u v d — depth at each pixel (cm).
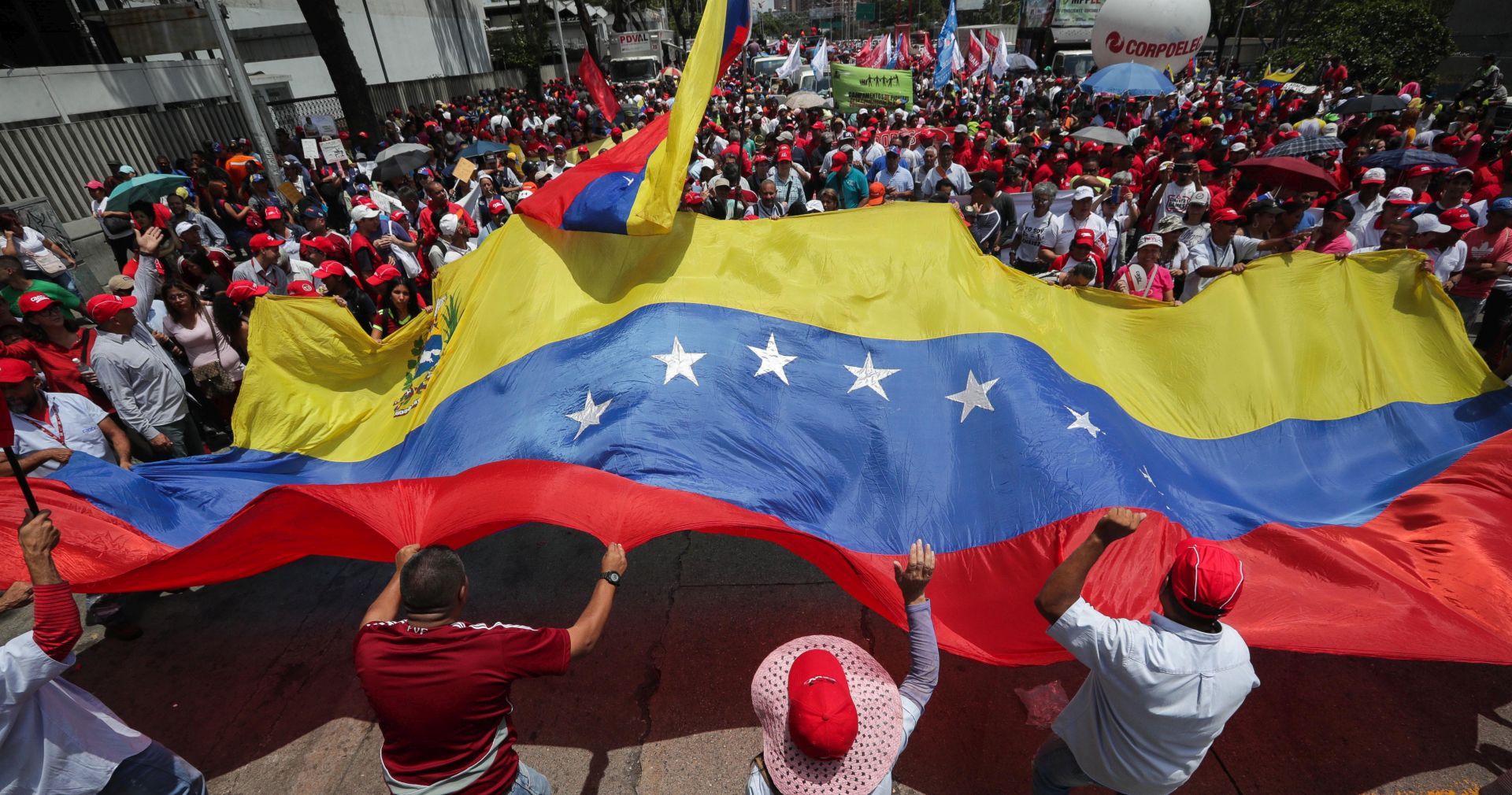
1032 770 290
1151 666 218
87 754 260
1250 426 427
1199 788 321
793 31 11944
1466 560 325
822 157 1327
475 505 308
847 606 427
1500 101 1631
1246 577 310
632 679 383
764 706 216
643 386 367
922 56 3334
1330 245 617
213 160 1488
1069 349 430
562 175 459
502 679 236
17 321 514
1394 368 439
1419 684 366
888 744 209
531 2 4897
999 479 351
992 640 308
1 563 321
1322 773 325
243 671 400
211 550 327
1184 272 626
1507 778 282
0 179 1141
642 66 4194
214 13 1123
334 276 579
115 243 885
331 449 451
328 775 342
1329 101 1909
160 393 484
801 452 358
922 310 416
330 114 2391
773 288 421
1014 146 1344
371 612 260
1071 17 3195
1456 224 638
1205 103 1994
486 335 423
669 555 474
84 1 1593
